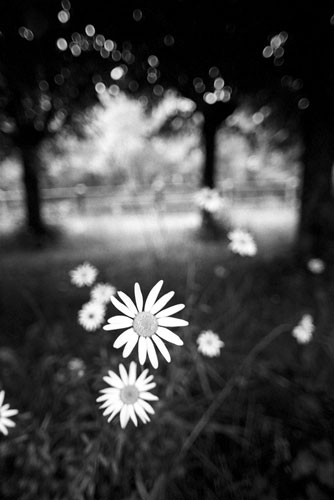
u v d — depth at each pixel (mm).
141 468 1345
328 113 3867
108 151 14969
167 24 3625
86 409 1262
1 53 3221
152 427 1299
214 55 3924
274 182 12273
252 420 1710
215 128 6578
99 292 1472
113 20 3551
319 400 1862
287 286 3361
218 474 1436
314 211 3984
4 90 3982
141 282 3432
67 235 7184
